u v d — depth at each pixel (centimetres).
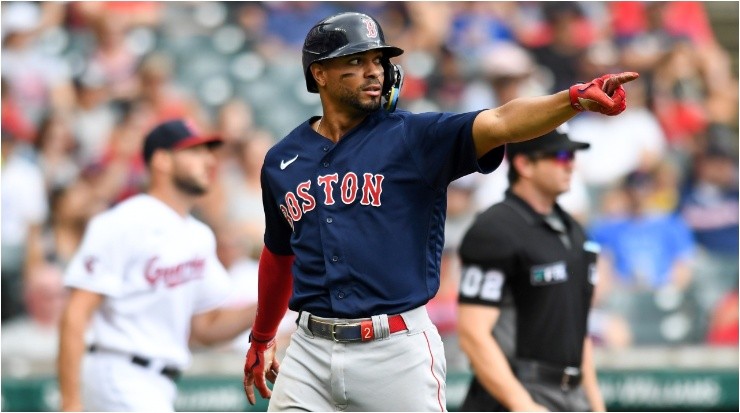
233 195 3516
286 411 1412
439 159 1327
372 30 1361
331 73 1364
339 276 1359
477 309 1877
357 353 1362
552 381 1892
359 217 1359
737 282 3500
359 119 1400
